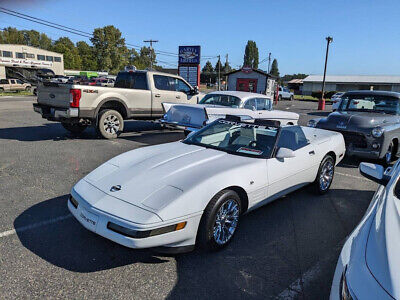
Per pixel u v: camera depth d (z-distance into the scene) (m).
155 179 3.15
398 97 7.51
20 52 53.72
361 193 5.31
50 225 3.65
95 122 8.18
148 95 9.23
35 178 5.19
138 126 11.43
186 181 3.07
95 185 3.20
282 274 2.96
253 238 3.61
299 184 4.48
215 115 7.11
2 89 32.22
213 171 3.29
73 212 3.13
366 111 7.76
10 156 6.45
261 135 4.14
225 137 4.32
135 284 2.70
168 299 2.54
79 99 7.61
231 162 3.61
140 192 2.97
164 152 3.93
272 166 3.83
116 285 2.67
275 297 2.64
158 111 9.58
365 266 1.82
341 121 7.08
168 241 2.76
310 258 3.25
